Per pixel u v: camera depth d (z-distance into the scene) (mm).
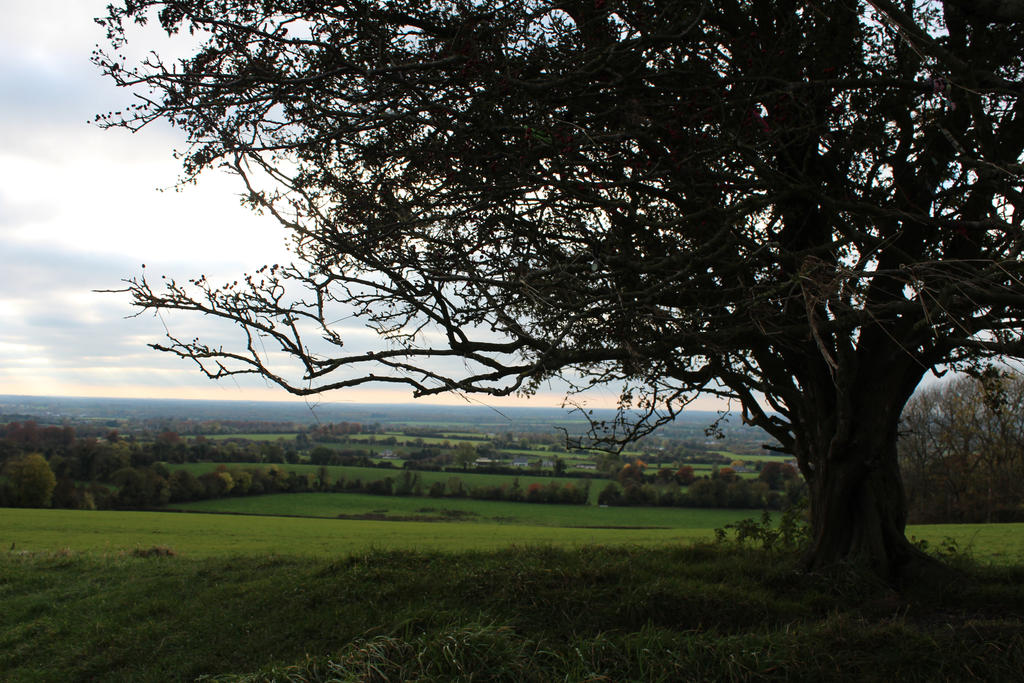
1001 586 8156
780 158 7758
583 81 5582
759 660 5566
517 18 5539
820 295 3689
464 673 5570
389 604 7805
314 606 8164
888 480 8461
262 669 6242
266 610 8297
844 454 8297
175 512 38000
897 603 7535
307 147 5840
